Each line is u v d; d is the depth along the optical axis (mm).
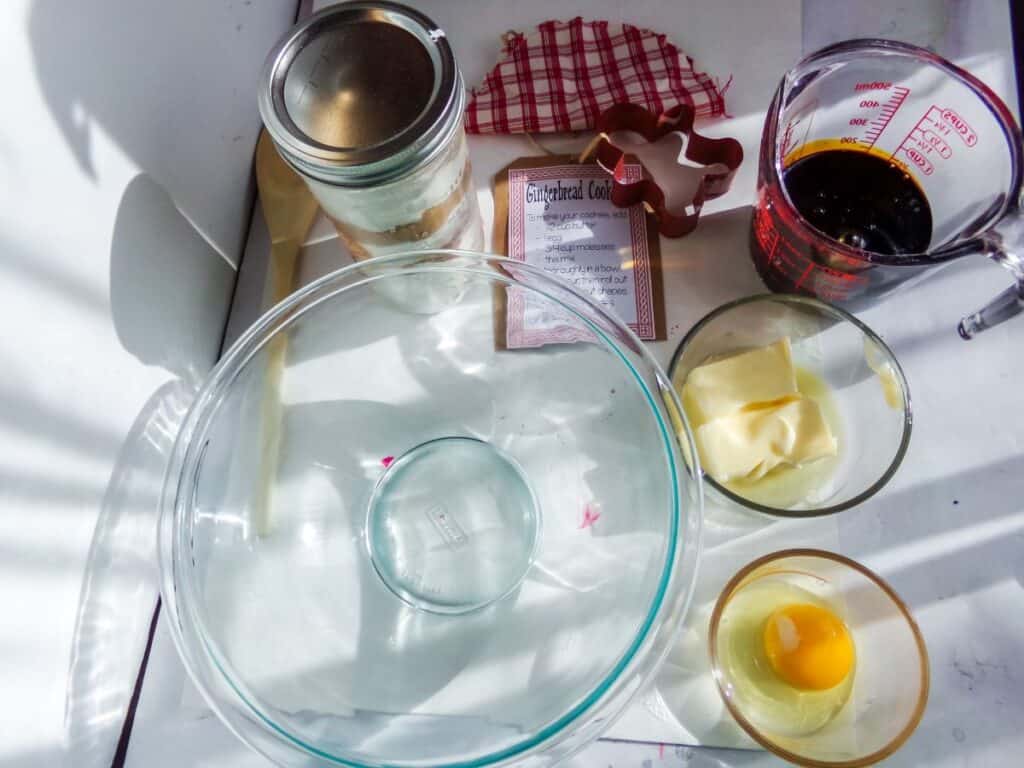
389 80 293
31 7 256
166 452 387
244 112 433
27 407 273
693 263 420
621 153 417
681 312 414
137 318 344
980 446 374
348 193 308
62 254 285
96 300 310
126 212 326
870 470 365
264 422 390
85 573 321
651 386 365
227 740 350
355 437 402
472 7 482
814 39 457
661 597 325
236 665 350
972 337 390
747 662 344
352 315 421
